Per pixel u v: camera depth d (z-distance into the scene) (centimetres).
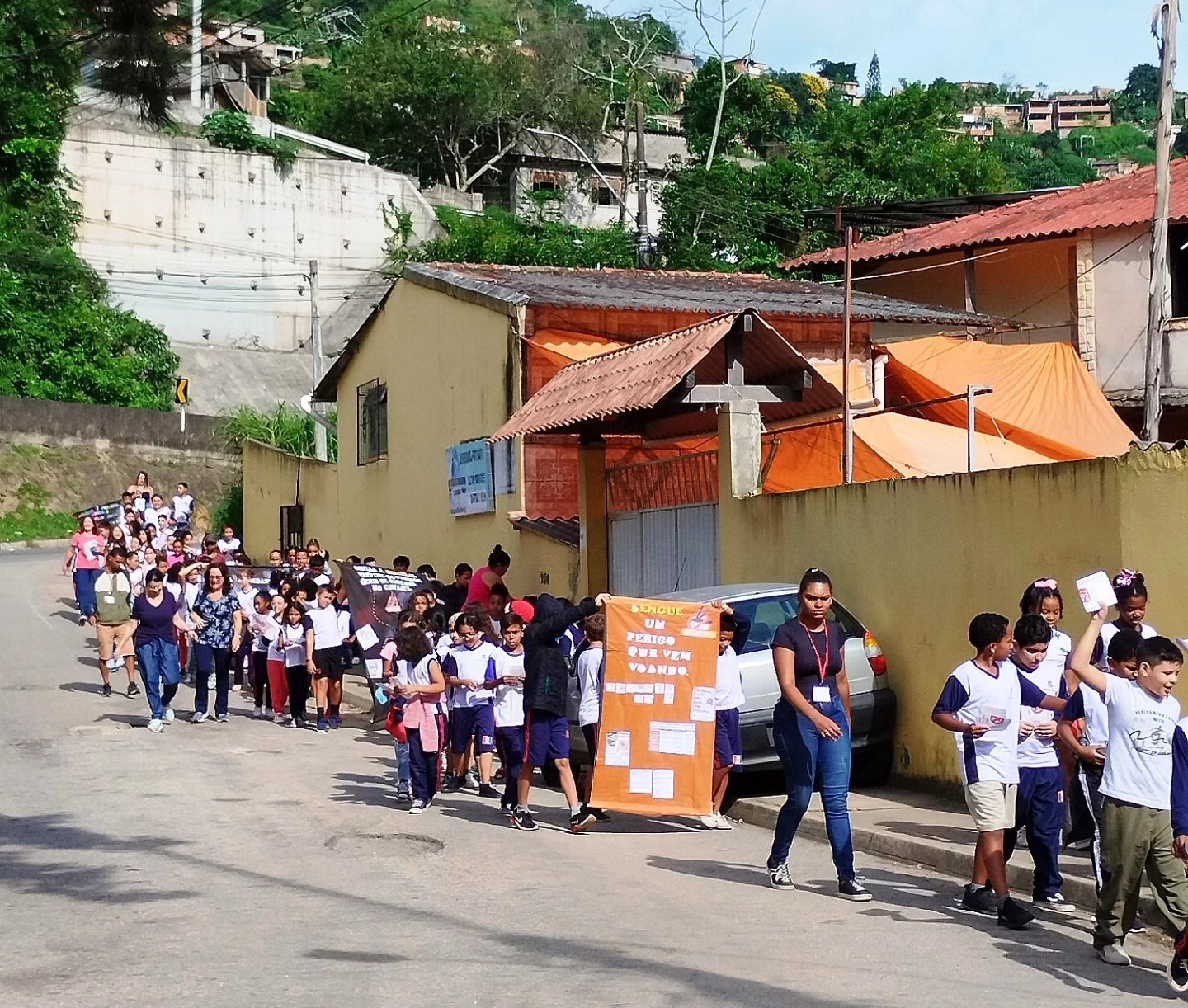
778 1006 678
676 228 4891
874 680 1315
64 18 1531
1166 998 709
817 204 4806
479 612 1368
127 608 2036
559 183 6619
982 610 1229
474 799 1354
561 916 868
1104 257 2488
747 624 1252
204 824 1167
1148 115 14762
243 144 5459
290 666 1827
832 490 1415
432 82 6353
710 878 998
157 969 738
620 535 1809
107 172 5106
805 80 10044
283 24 6675
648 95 6838
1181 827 710
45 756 1523
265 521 3547
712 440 1903
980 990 713
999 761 865
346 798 1315
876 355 2195
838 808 932
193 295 5269
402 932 823
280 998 682
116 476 4475
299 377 5306
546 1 7525
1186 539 1055
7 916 857
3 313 4494
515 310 2103
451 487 2369
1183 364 2380
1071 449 2075
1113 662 772
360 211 5622
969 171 4800
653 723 1194
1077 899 911
